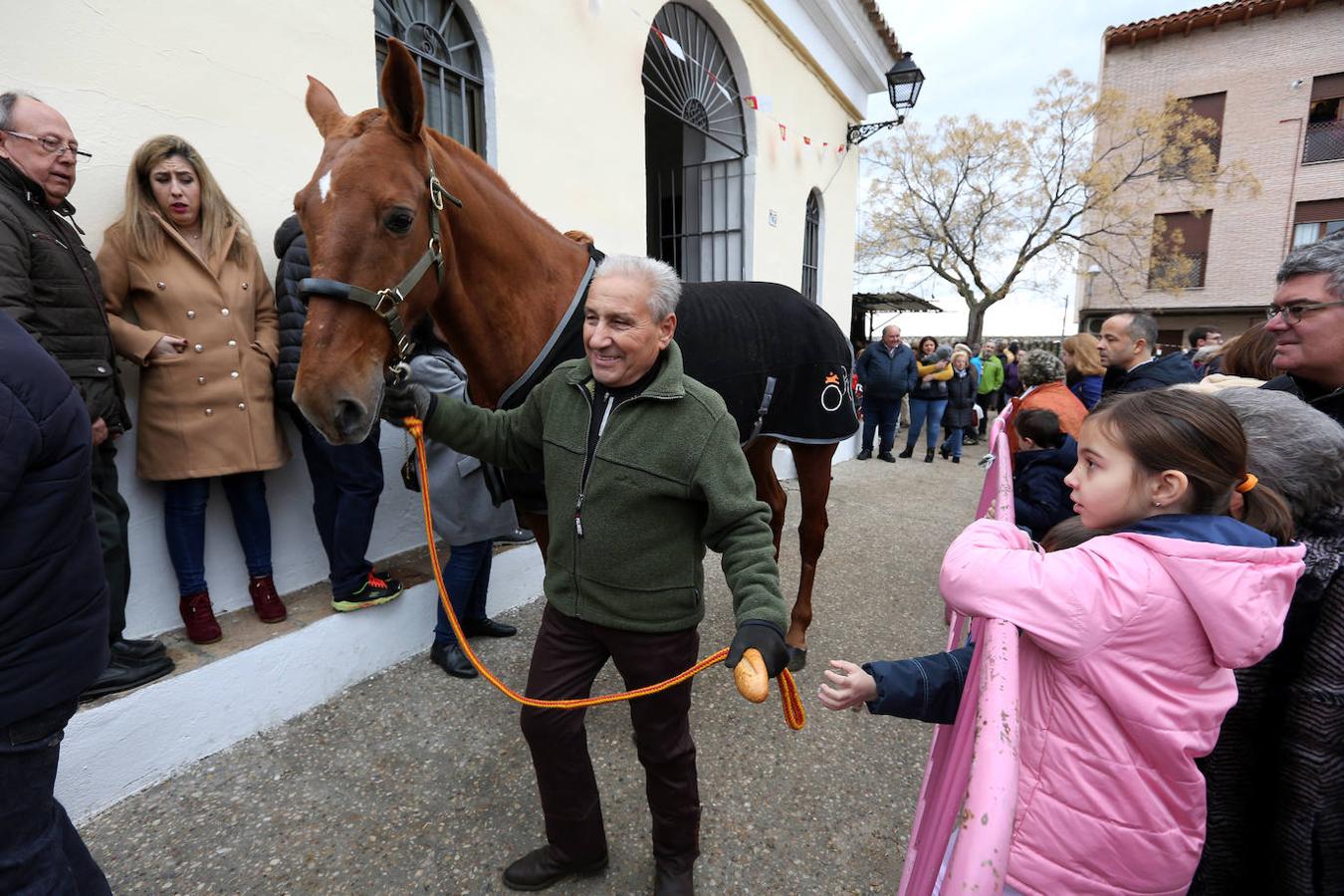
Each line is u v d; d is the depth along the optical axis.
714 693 2.43
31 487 0.99
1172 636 0.83
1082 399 3.51
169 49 2.06
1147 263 15.25
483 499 2.36
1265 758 1.06
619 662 1.41
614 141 3.93
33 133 1.61
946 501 5.41
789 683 1.15
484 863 1.67
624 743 2.13
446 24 3.03
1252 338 1.77
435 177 1.46
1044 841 0.92
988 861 0.59
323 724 2.19
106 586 1.15
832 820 1.83
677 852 1.52
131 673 1.87
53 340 1.65
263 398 2.16
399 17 2.83
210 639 2.11
